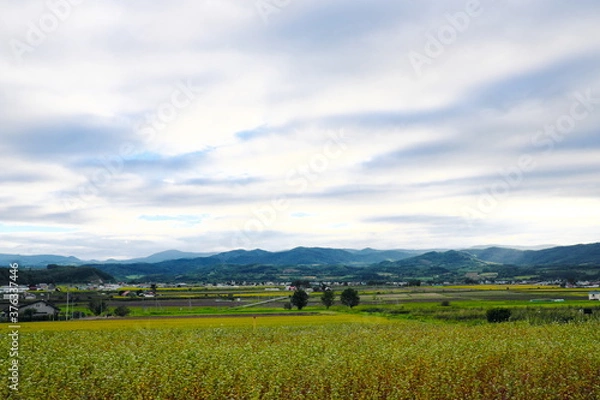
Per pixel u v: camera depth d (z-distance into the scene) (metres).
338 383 19.05
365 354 23.72
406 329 45.69
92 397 18.73
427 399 18.64
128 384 18.88
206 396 18.30
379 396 18.84
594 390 19.78
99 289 132.88
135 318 68.25
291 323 56.81
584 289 137.25
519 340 30.44
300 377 20.31
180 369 20.38
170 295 128.62
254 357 22.56
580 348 24.48
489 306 82.56
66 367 20.53
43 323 57.53
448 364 21.45
